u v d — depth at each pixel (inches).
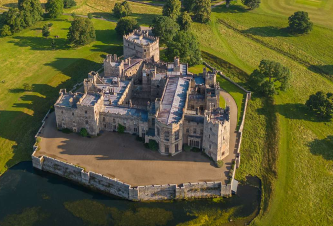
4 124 7342.5
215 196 5944.9
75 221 5541.3
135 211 5708.7
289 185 6195.9
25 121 7445.9
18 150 6806.1
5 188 6067.9
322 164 6648.6
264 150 6934.1
